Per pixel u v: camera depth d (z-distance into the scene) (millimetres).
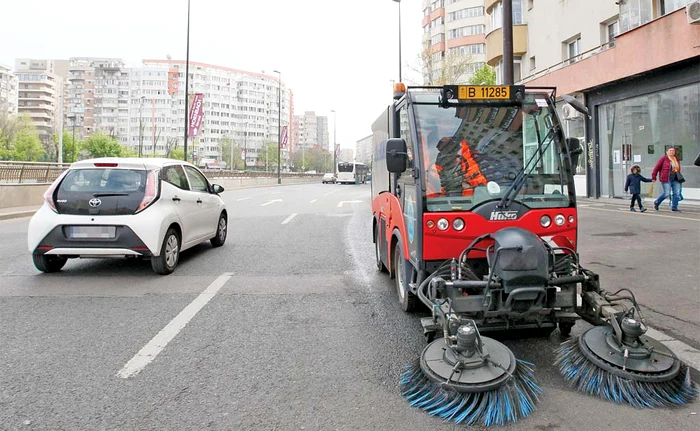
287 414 3055
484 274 4168
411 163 4539
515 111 4555
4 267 7504
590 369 3322
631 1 16375
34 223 6602
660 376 3127
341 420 2982
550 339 4383
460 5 63781
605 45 18969
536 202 4281
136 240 6562
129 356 3996
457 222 4164
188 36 32906
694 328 4562
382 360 3939
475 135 4449
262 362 3893
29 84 140625
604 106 19188
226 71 147125
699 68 14266
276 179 63719
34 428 2861
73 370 3707
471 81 37469
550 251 3941
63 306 5422
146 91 135375
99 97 135000
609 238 9570
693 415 3016
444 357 3266
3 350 4109
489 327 3924
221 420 2979
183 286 6383
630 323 3264
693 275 6520
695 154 14969
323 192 34281
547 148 4477
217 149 131750
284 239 10711
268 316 5113
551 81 21109
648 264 7223
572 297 3867
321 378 3592
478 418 2949
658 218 12336
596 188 19656
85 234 6562
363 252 9109
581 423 2926
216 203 9422
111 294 5957
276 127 161375
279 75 58344
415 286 4555
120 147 85750
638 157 17484
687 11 13102
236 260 8227
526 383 3170
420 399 3141
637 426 2887
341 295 5973
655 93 16422
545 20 23078
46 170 20297
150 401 3217
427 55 36125
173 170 7793
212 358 3969
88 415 3025
